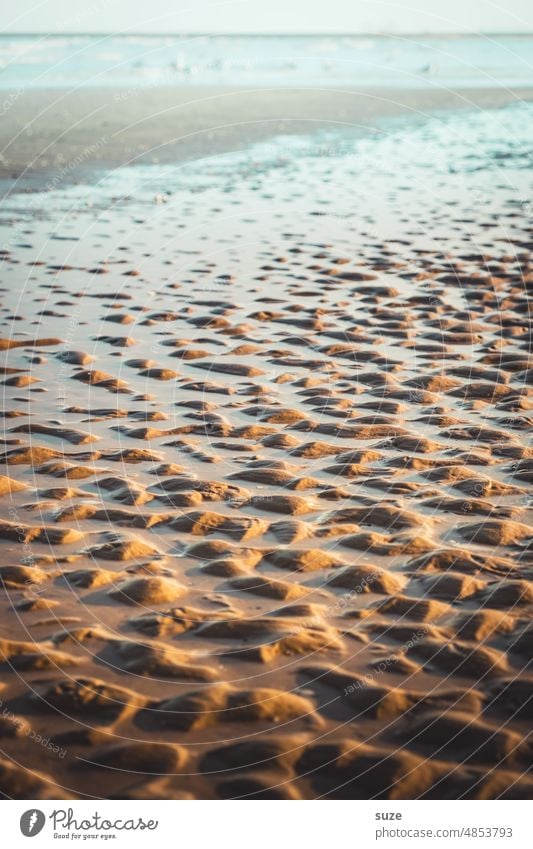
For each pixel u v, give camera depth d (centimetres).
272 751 263
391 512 405
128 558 367
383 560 367
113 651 307
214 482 435
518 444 489
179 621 324
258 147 1564
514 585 347
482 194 1259
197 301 768
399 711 279
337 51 4372
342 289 814
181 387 575
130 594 339
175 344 657
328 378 593
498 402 555
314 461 465
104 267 871
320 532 389
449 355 643
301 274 861
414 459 466
